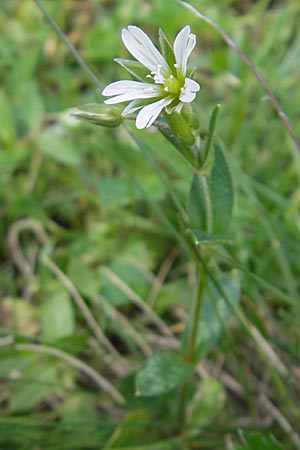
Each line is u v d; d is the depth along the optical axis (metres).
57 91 0.26
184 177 0.23
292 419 0.20
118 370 0.22
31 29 0.27
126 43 0.16
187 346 0.19
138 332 0.22
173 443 0.19
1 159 0.24
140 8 0.26
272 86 0.24
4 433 0.19
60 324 0.21
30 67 0.25
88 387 0.22
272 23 0.25
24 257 0.24
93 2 0.28
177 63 0.16
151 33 0.26
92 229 0.23
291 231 0.22
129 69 0.16
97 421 0.20
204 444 0.20
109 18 0.26
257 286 0.22
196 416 0.20
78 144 0.25
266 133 0.24
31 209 0.24
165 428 0.20
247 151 0.24
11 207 0.24
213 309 0.19
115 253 0.23
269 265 0.22
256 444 0.18
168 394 0.20
